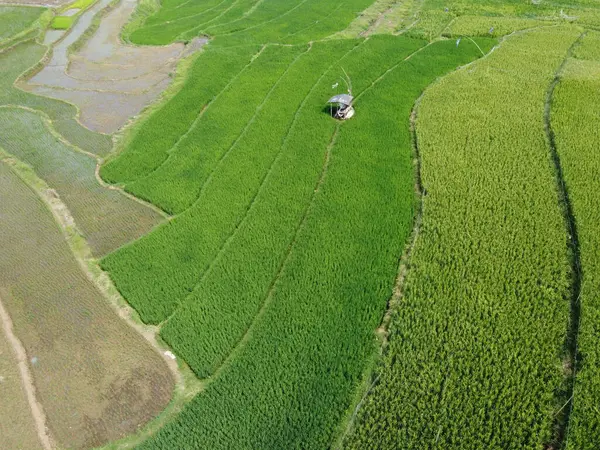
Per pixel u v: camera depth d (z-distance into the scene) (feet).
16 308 75.15
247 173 97.71
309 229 83.61
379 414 57.52
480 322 65.41
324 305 70.95
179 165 101.35
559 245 75.15
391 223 83.66
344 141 104.27
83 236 86.99
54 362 67.51
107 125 120.37
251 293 73.51
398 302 70.03
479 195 85.81
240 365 64.54
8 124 121.80
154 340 69.56
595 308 65.46
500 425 55.31
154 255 81.10
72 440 59.31
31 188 99.86
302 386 61.52
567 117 103.55
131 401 62.75
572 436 53.36
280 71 136.26
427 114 109.40
